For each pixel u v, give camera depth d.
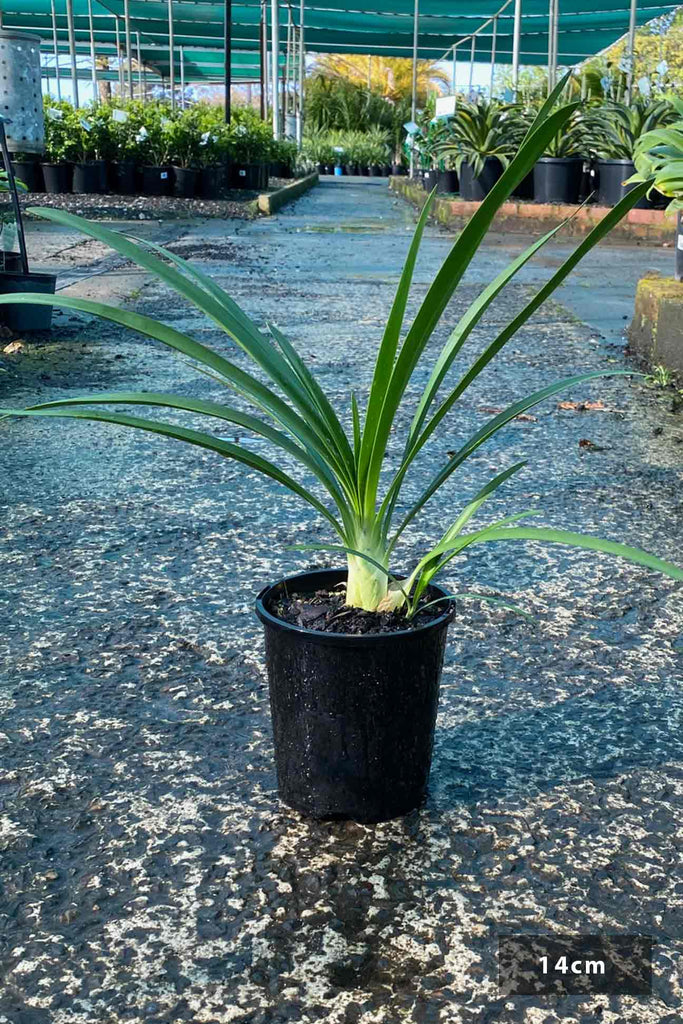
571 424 3.82
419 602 1.53
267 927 1.30
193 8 23.59
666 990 1.21
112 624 2.16
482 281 7.57
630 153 11.34
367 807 1.49
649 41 14.18
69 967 1.23
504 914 1.33
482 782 1.62
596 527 2.76
